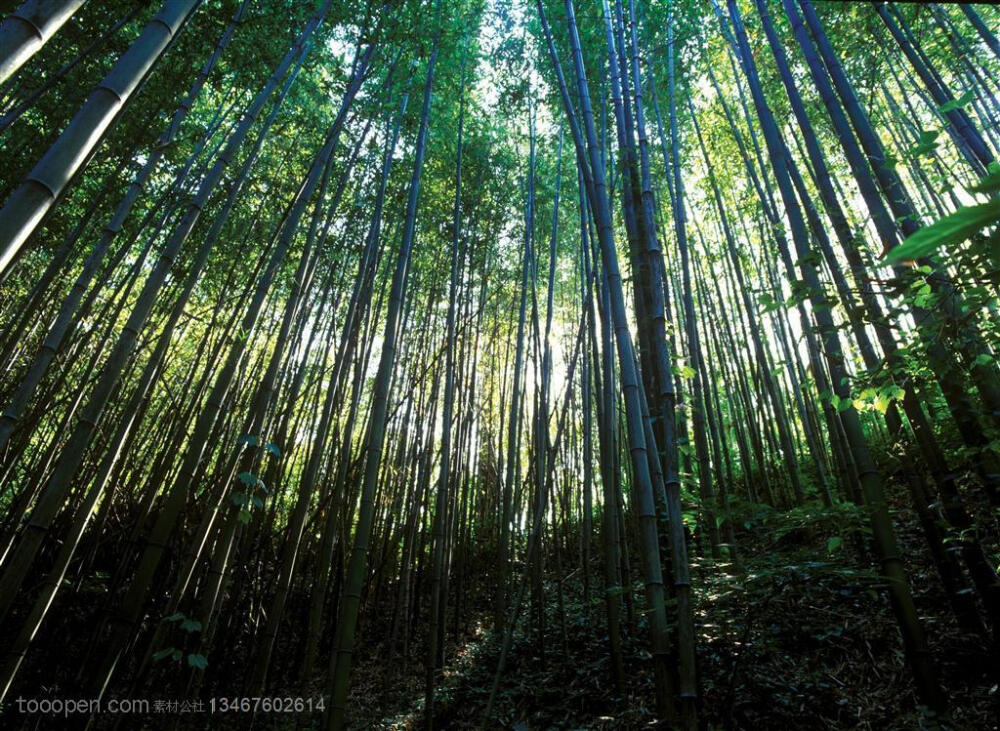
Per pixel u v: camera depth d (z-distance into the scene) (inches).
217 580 125.5
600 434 224.5
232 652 192.2
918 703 121.7
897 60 234.5
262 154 279.4
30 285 269.6
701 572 176.6
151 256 299.6
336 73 217.0
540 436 252.1
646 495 116.6
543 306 405.1
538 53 281.9
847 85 134.8
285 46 216.5
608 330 190.7
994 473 111.2
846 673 139.3
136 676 144.9
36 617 111.2
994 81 232.7
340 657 127.0
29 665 190.5
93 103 69.1
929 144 90.7
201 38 210.5
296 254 271.9
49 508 102.7
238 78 226.4
